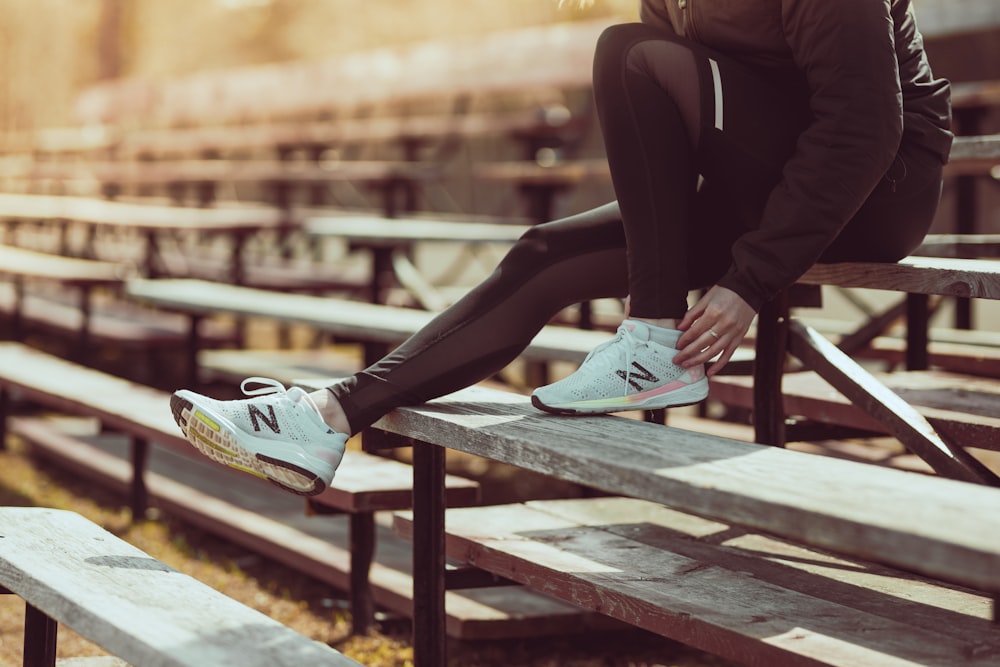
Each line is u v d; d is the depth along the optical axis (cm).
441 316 226
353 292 746
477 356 223
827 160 197
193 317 616
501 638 323
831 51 198
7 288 1104
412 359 223
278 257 1116
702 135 212
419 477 237
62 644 322
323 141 1023
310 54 2305
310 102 1173
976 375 363
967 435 246
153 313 874
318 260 1093
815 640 188
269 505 438
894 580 226
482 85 925
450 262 922
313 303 547
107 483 497
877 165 199
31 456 579
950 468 216
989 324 649
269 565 401
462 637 299
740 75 213
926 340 358
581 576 228
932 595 216
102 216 883
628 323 212
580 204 885
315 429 220
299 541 381
